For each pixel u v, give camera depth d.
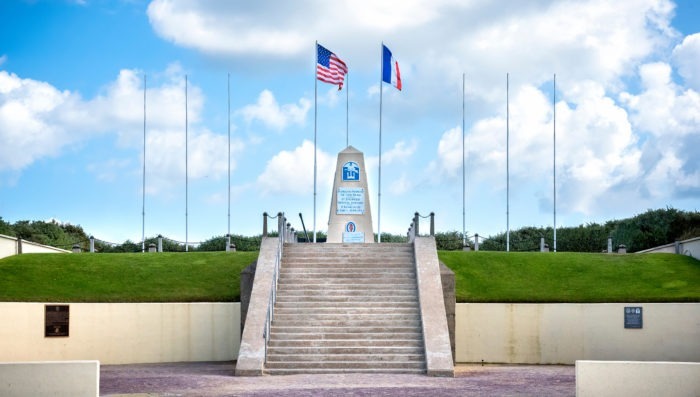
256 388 24.11
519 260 40.75
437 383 25.62
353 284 32.41
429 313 30.02
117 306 35.12
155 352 35.16
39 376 20.36
